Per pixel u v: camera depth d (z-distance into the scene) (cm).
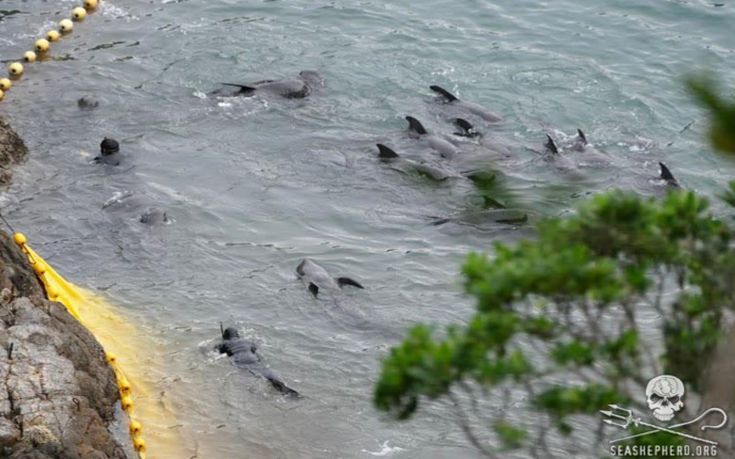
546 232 3225
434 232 8162
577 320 6475
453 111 9781
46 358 5997
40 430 5497
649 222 3234
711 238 3353
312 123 9738
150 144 9425
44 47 11050
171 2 12188
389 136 9475
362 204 8556
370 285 7569
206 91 10306
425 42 11125
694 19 11462
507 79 10400
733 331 3362
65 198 8581
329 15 11762
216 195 8700
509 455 5875
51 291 7081
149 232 8144
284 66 10706
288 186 8819
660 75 10425
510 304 3130
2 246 6875
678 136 9406
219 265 7806
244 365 6694
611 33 11238
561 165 8856
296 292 7462
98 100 10100
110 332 7006
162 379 6631
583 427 5988
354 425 6272
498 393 6291
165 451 6075
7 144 9081
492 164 8900
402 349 3038
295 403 6450
